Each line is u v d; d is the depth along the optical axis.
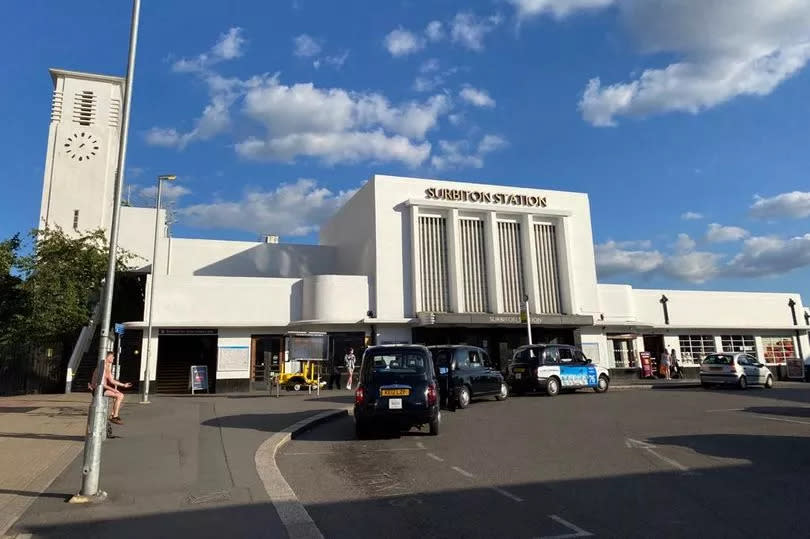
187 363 25.98
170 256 30.62
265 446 9.54
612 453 8.98
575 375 20.55
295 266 32.41
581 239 31.28
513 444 9.95
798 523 5.45
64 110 33.41
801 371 32.69
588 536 5.20
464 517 5.82
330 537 5.26
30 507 6.11
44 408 15.47
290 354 22.03
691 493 6.57
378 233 27.42
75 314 19.70
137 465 8.13
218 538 5.16
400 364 11.12
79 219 31.84
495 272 28.66
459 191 29.17
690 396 19.14
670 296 33.25
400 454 9.32
